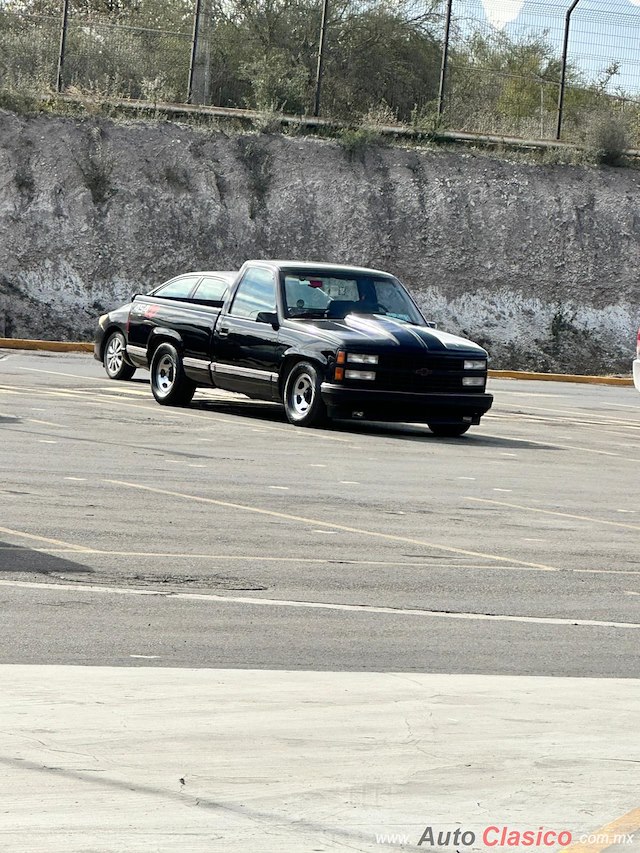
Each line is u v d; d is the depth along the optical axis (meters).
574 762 8.59
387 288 32.72
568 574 16.34
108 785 7.80
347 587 14.84
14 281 58.38
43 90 65.75
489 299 63.69
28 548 15.76
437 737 9.05
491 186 66.56
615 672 11.84
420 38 76.56
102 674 10.57
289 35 75.25
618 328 64.12
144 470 22.36
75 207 60.84
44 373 39.12
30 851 6.80
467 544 17.86
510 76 72.81
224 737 8.88
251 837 7.09
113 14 79.06
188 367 32.62
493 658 12.09
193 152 63.75
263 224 62.81
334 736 8.99
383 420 29.84
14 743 8.53
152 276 60.31
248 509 19.36
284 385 30.72
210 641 12.14
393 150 66.81
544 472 25.72
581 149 70.06
